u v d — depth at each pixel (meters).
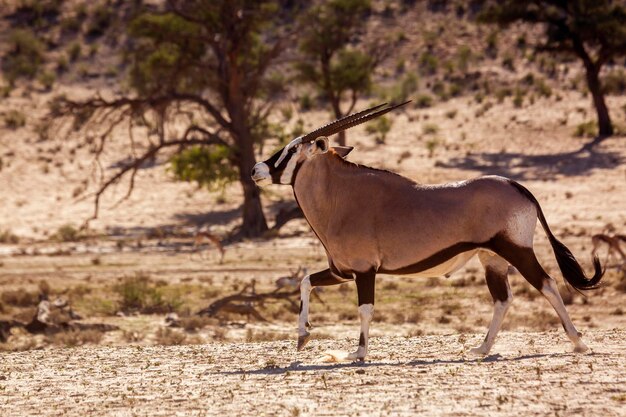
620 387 33.09
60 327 92.38
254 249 189.50
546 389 33.16
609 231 186.75
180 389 38.44
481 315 102.31
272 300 115.25
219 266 164.75
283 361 47.91
